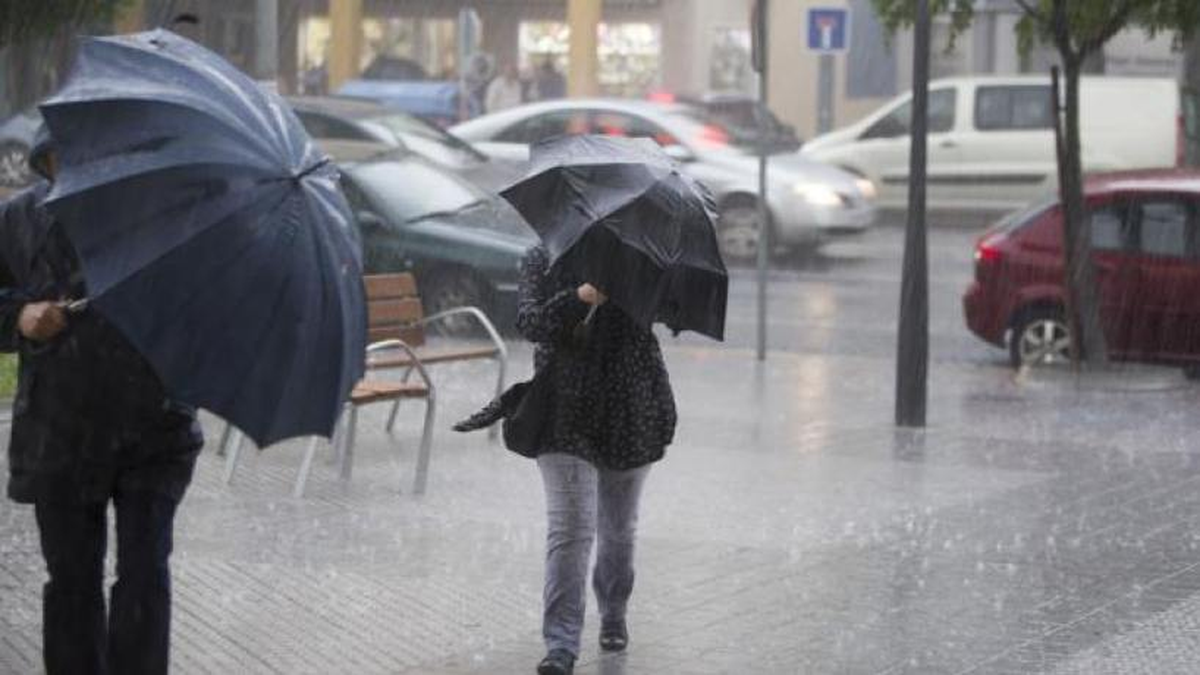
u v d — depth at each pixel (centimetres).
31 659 1406
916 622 1577
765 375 3120
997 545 1873
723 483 2175
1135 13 3077
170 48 1122
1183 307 3088
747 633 1535
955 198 5684
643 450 1380
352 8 7544
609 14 7556
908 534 1919
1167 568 1786
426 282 3519
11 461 1169
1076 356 3077
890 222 5759
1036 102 5647
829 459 2350
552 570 1372
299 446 2331
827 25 4009
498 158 4800
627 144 1402
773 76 7375
